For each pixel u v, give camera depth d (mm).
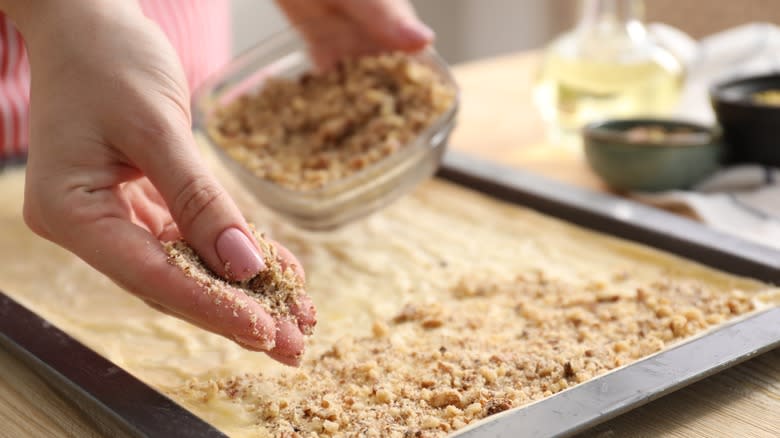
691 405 689
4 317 740
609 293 779
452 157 946
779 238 835
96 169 676
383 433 671
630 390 661
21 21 703
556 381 701
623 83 970
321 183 815
